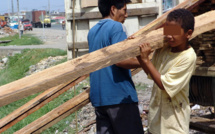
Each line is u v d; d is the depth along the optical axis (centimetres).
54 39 2839
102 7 302
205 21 283
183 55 244
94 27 303
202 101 355
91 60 227
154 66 256
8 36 3781
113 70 283
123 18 304
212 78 330
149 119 274
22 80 211
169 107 257
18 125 632
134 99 289
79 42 840
